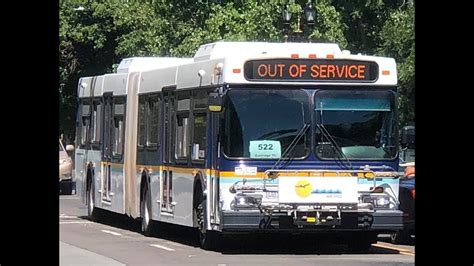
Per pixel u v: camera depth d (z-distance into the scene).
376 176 29.47
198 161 31.17
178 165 33.16
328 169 29.25
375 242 31.41
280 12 60.16
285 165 29.09
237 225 28.69
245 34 60.28
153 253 30.03
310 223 28.92
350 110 29.70
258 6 60.78
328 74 29.62
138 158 37.66
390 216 29.39
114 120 40.97
